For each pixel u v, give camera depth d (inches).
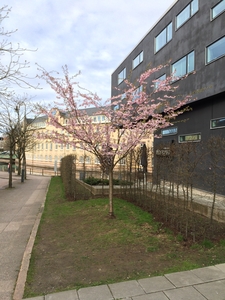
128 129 270.2
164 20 641.0
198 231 219.3
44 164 2215.8
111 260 167.5
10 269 166.7
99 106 276.5
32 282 139.3
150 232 221.6
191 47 526.0
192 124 545.6
